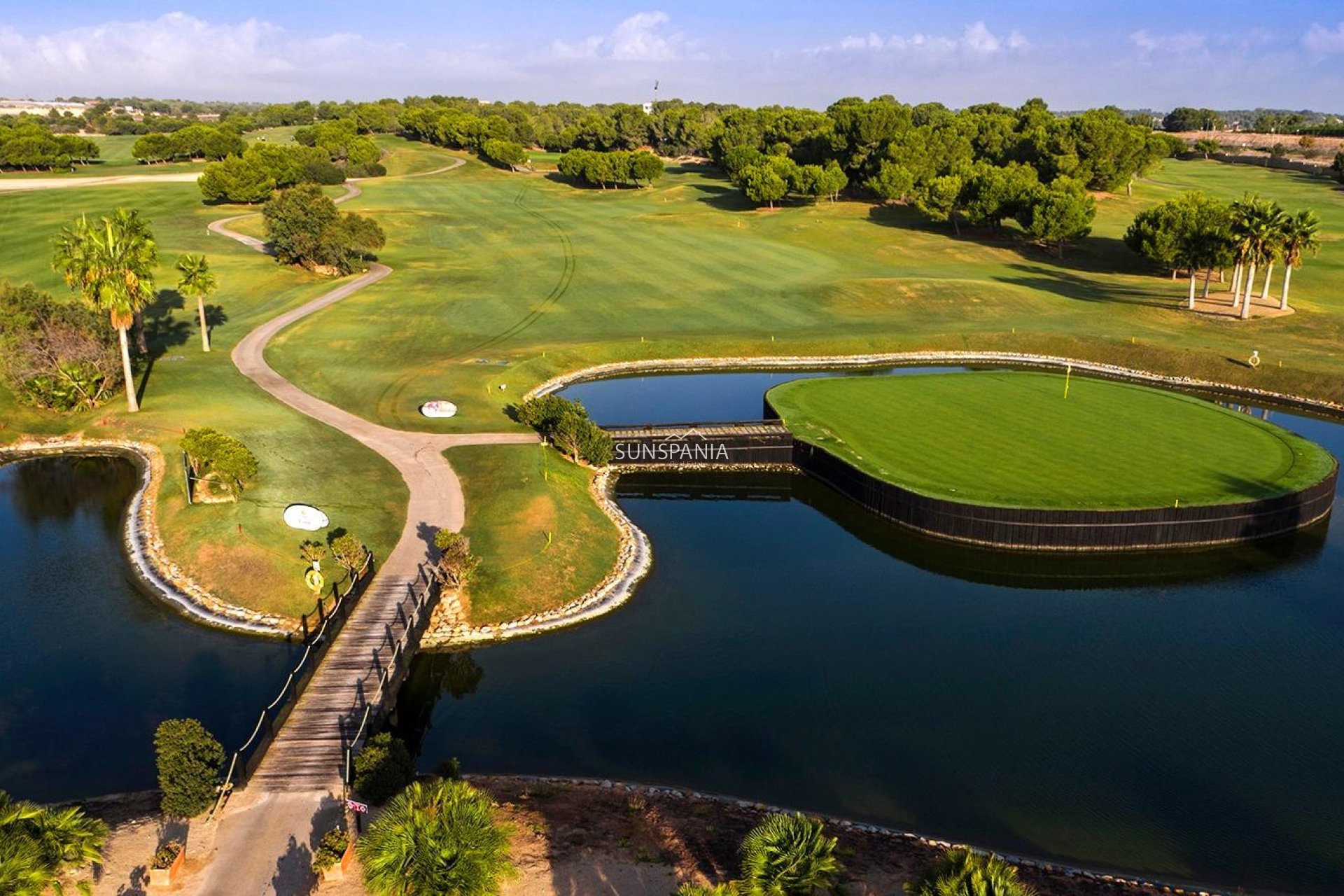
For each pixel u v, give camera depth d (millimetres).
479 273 120062
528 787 32812
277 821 29750
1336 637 44688
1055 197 123938
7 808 24125
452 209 167375
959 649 43531
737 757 35469
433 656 42281
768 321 101312
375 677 38094
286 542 48969
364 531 50719
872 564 52875
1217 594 49188
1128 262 126312
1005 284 113875
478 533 50750
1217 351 87250
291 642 42594
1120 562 52719
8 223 134250
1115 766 35062
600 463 63938
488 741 36469
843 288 111750
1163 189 172750
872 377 79688
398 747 31047
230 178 157750
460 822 24250
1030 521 52406
